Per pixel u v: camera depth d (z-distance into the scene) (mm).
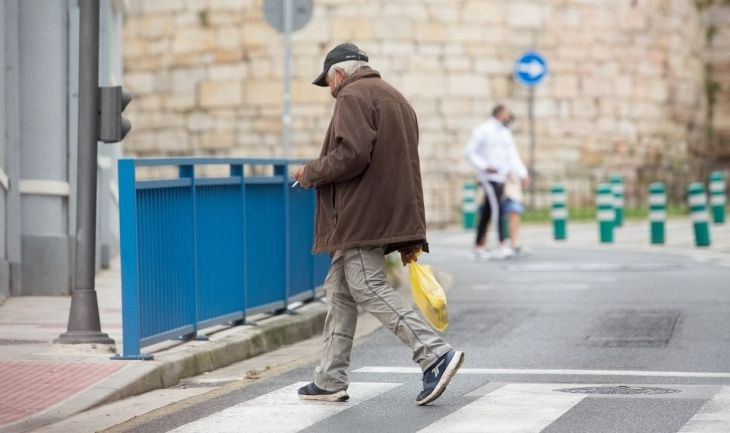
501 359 19281
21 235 26500
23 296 26422
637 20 63500
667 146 65812
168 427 14523
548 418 14602
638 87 63562
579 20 61125
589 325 22953
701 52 72062
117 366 17438
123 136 19078
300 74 57812
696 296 26922
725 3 72938
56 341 18609
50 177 26484
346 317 15820
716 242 43312
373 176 15219
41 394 16078
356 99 15156
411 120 15477
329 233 15453
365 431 14031
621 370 18203
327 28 57562
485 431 13898
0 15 25281
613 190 52875
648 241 44906
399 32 57406
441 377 15188
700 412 14938
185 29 59844
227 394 16609
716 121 73188
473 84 58312
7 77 26125
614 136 62406
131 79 60906
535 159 59906
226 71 59188
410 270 15539
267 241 22594
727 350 19969
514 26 59375
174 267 19031
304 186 15492
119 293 27203
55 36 26641
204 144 59531
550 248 42188
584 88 61312
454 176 57844
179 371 17938
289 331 21969
